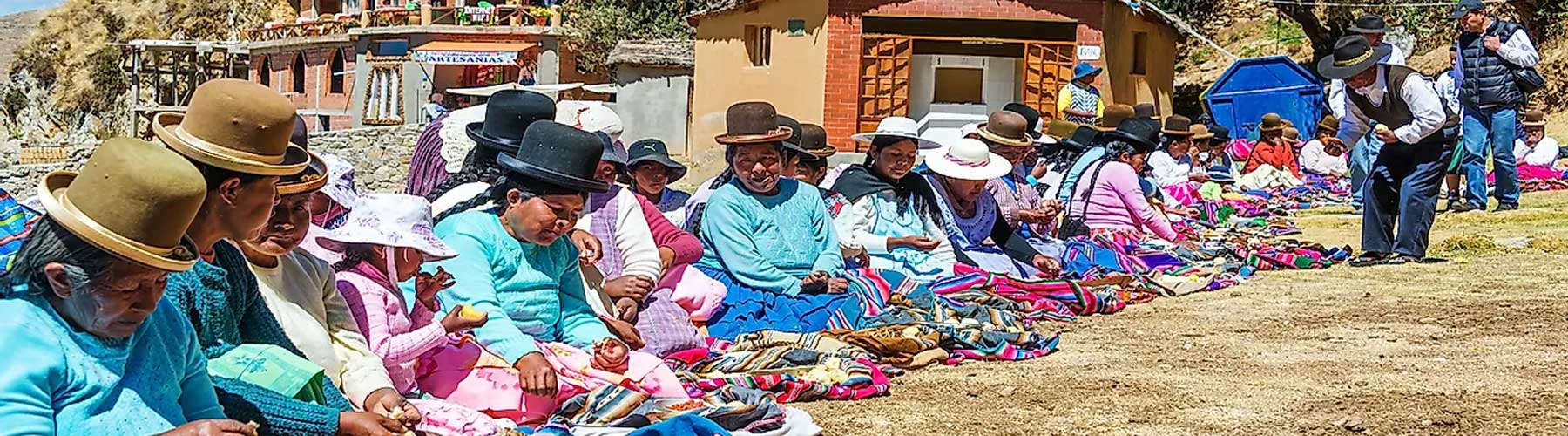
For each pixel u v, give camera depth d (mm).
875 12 31609
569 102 9172
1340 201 19766
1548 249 12312
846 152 31969
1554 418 6168
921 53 32375
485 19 44906
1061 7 31234
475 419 5434
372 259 5613
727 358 7371
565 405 5883
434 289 5918
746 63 33156
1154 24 33750
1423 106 11148
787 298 8359
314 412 4559
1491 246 12617
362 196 5770
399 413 5141
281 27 51188
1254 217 17406
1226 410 6488
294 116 4434
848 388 6914
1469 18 15891
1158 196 14367
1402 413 6309
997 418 6426
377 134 37531
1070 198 12625
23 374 3668
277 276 5059
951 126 32156
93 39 63906
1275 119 21875
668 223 8156
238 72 55469
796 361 7219
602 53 43750
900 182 10070
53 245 3680
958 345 7984
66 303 3771
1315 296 10156
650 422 5730
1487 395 6660
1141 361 7785
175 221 3734
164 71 55188
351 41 46812
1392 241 11922
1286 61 29719
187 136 4305
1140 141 12586
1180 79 41000
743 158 8570
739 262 8438
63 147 44781
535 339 6492
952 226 10109
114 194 3664
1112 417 6395
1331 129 22469
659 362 6457
